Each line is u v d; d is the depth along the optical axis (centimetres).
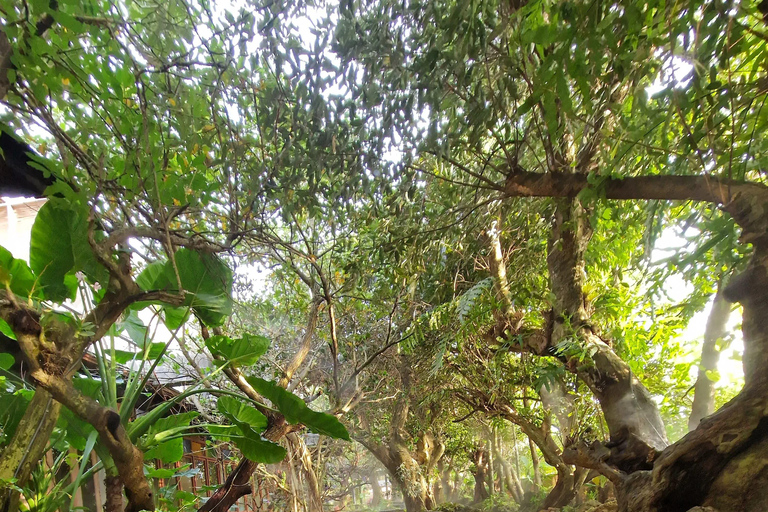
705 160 289
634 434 435
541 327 583
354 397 681
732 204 315
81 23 261
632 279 639
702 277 441
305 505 695
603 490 1037
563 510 995
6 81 249
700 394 470
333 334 586
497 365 782
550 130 238
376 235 532
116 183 309
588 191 320
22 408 410
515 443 1767
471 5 266
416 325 671
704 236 396
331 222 419
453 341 680
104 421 285
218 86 316
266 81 353
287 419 442
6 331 446
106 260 297
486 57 295
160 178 338
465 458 1686
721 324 460
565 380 791
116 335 524
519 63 292
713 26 212
